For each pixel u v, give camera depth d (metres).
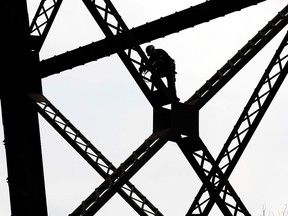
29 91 29.44
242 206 27.44
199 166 27.11
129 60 27.48
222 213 27.56
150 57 28.23
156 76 26.25
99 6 27.50
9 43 29.08
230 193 27.30
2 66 29.06
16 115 28.86
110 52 28.03
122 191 28.33
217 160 27.64
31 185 28.41
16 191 28.45
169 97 26.38
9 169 28.67
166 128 26.58
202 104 26.86
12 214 28.55
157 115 26.84
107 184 25.89
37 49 29.52
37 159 29.14
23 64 29.14
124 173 25.67
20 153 28.50
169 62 28.08
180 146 26.86
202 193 27.81
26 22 29.59
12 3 29.28
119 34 27.58
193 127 26.64
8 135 28.86
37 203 28.61
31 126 29.27
